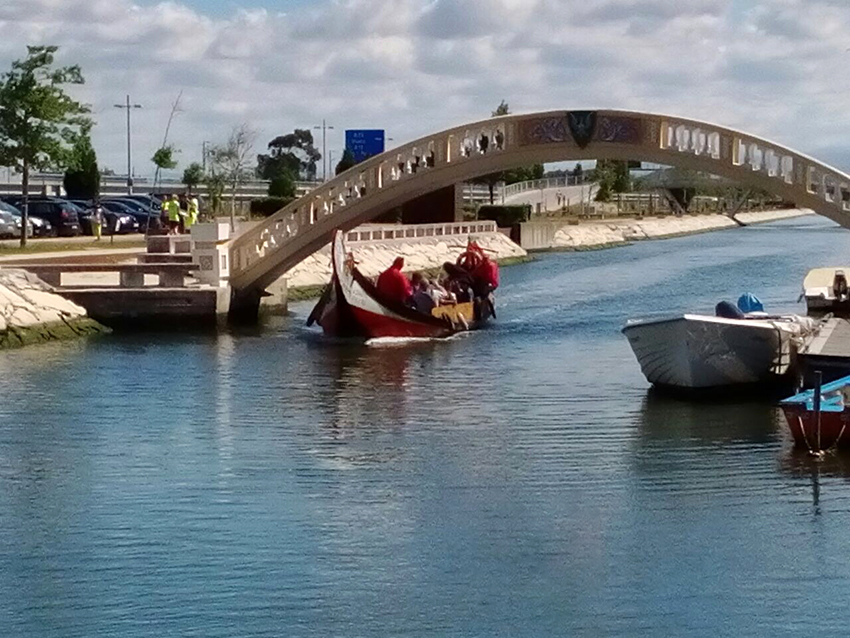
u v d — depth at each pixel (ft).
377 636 58.03
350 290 142.20
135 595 62.69
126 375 118.11
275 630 58.75
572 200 506.07
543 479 81.46
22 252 182.50
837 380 94.22
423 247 246.68
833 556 67.05
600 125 144.56
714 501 76.28
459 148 150.20
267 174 427.74
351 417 99.96
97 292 148.97
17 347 135.95
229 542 69.77
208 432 94.84
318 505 76.28
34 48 191.01
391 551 68.23
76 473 83.56
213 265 153.48
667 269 273.54
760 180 141.79
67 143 195.83
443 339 146.10
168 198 221.87
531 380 116.26
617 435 92.99
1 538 70.69
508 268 278.05
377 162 152.25
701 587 63.21
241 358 129.18
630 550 68.18
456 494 78.23
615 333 151.43
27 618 60.18
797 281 237.04
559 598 61.93
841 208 139.54
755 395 107.96
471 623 59.26
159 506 76.23
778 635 57.67
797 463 84.53
